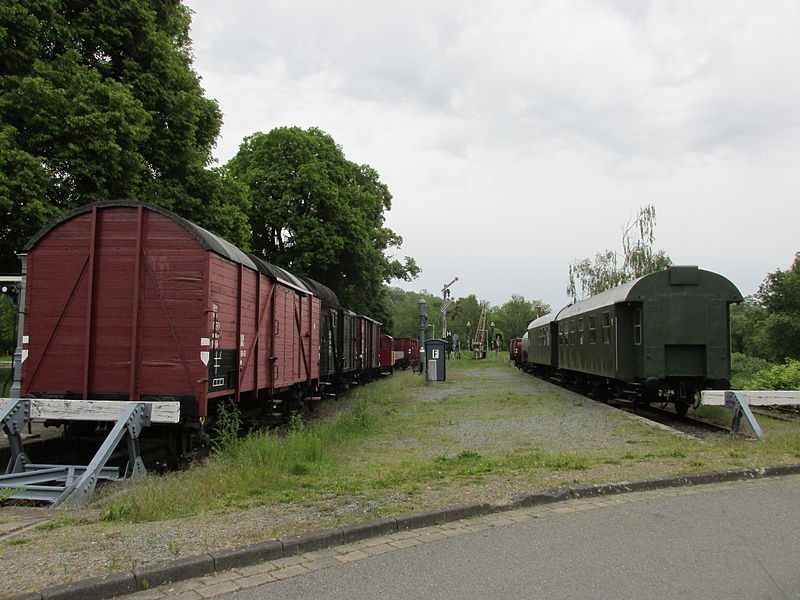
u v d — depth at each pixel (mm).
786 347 36375
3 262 14203
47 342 8586
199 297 8469
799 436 10047
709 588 4039
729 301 14648
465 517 5805
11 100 13086
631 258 33688
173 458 8484
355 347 24500
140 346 8445
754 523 5547
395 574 4336
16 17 13383
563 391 22281
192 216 18516
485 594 3963
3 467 8805
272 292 11805
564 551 4809
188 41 21203
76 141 13844
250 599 3908
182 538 4898
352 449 9734
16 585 3904
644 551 4789
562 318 25625
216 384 8820
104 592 3930
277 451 8164
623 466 7949
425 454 9250
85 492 6637
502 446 9953
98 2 15891
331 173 32312
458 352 75250
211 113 19953
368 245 33062
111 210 8641
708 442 10141
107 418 7832
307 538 4879
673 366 14672
